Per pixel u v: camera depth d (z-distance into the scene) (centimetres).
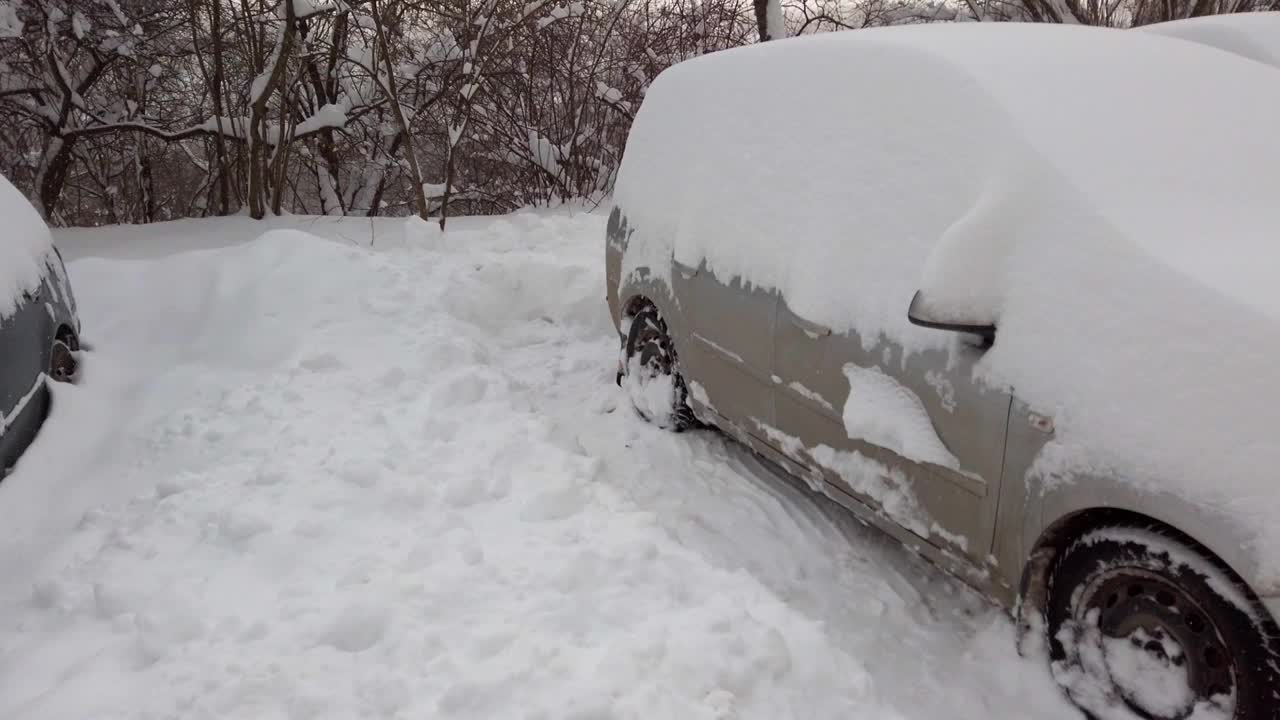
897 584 346
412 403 499
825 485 349
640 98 1277
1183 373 225
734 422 406
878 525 325
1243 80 324
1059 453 249
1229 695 222
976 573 286
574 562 335
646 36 1274
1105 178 266
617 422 496
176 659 290
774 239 366
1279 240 255
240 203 1171
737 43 1291
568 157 1265
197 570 343
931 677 293
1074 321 250
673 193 450
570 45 1242
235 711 268
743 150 400
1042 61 312
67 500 401
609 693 268
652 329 486
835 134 350
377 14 945
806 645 298
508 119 1274
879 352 310
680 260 429
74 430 442
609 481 422
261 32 1067
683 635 296
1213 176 277
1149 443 228
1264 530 207
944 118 306
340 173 1695
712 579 336
